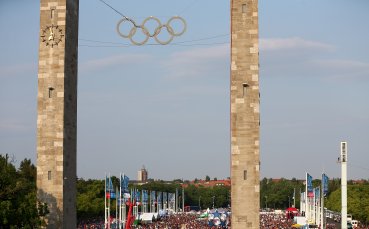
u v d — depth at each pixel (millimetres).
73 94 96875
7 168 94500
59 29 94062
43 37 94375
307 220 194375
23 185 93312
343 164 124812
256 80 91875
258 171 91000
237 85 91938
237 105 91812
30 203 89500
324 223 172625
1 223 86562
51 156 92750
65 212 92750
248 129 91562
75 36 97938
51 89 93562
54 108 93312
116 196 194000
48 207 92125
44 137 93188
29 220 88375
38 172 92812
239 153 91312
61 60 93688
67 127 94438
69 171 94688
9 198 91188
